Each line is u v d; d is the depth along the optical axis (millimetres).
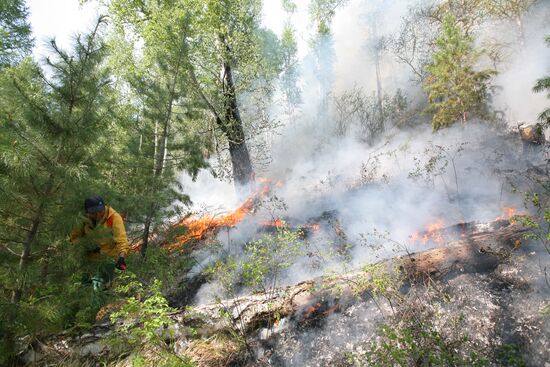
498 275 3141
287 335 3193
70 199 3373
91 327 3553
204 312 3480
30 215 3357
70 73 3469
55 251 3533
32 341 3504
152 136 5773
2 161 3035
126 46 10430
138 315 3084
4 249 3361
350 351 2871
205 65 10812
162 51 6547
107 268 3824
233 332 3199
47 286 3475
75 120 3416
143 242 5367
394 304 3113
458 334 2699
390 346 2430
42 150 3268
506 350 2439
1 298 3297
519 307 2793
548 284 2898
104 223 3732
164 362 2967
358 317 3125
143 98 5934
